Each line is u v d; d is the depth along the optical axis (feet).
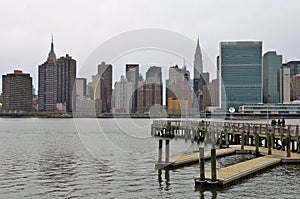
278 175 76.79
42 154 119.85
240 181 71.41
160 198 61.05
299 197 61.52
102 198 61.62
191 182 71.15
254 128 122.01
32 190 67.41
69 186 69.97
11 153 123.54
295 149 113.39
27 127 326.85
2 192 66.28
